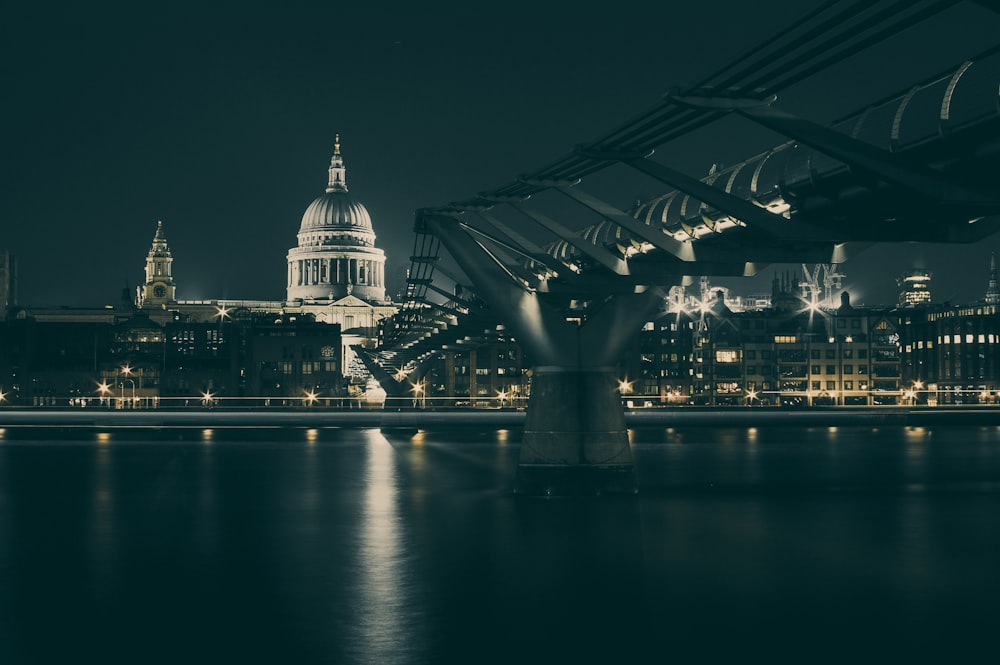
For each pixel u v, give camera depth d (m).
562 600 49.34
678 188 50.34
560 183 63.59
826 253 58.00
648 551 60.50
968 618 46.09
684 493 89.00
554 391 71.75
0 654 41.34
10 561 60.19
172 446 154.50
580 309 84.62
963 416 125.81
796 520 73.19
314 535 68.31
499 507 77.00
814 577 54.38
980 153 38.03
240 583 53.75
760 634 43.59
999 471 112.69
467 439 166.00
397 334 162.62
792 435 186.50
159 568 57.91
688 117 45.38
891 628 44.53
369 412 134.25
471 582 53.16
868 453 140.12
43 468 118.50
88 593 51.69
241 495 91.25
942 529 69.88
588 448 71.62
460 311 110.38
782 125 39.19
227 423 135.38
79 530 71.75
